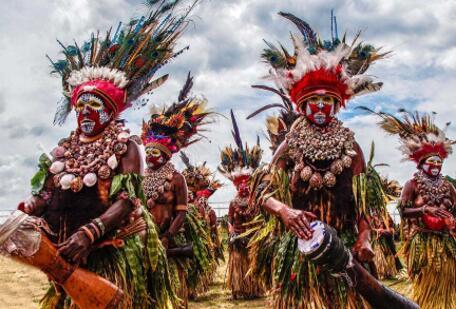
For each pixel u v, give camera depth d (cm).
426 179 778
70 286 388
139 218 446
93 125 437
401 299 399
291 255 470
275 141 550
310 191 470
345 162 464
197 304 956
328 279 454
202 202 1234
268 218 486
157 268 470
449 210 774
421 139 779
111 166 429
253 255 513
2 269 1313
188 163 1199
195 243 803
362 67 502
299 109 481
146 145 730
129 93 468
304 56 470
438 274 756
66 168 434
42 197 438
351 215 473
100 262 430
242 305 940
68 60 470
